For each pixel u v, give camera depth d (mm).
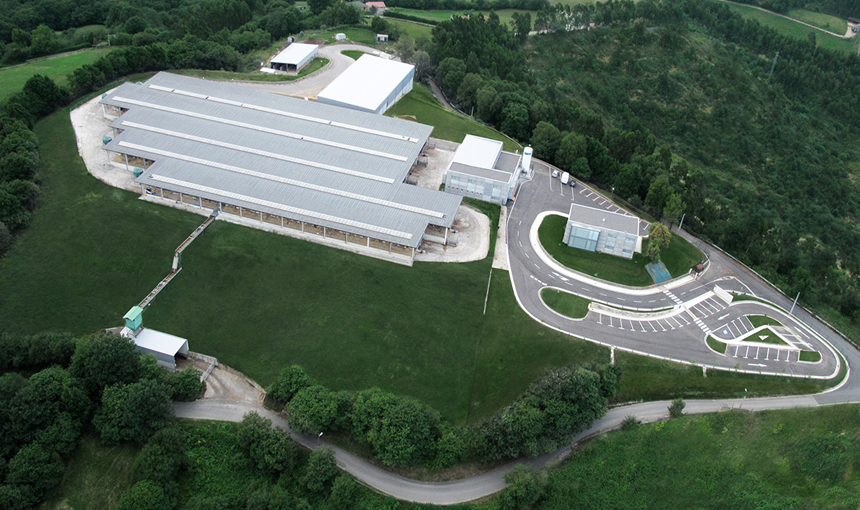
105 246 145875
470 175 174125
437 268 150500
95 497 102500
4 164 155500
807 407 125750
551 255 161625
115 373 111875
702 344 138625
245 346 127500
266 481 106125
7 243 141500
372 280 144250
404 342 131250
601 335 138250
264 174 165625
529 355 131875
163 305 134125
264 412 116375
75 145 176500
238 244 150250
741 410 123562
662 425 120125
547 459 114938
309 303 137500
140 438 106812
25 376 116312
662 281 158125
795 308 154000
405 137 187625
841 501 112000
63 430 104375
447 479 110438
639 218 176000
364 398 114125
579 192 190500
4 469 100062
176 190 157000
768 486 113688
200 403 116625
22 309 130125
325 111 196500
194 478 105812
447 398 122312
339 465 110188
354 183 166000
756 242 175500
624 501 109812
